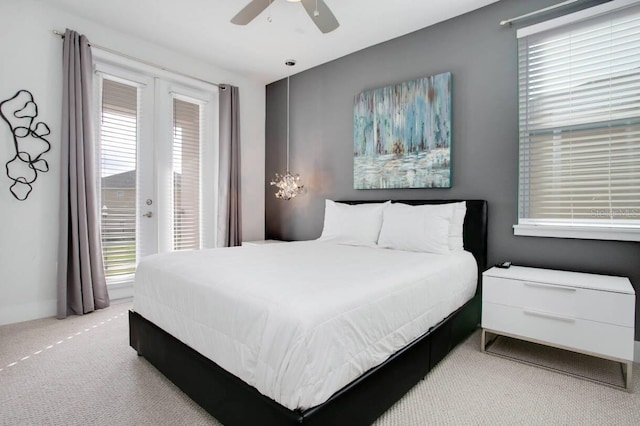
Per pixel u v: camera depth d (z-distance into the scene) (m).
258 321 1.23
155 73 3.41
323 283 1.45
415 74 3.10
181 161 3.72
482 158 2.73
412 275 1.76
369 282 1.52
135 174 3.34
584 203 2.29
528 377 1.88
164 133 3.56
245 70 4.07
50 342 2.28
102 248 3.11
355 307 1.31
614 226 2.17
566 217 2.36
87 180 2.88
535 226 2.41
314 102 3.97
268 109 4.53
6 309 2.60
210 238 4.00
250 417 1.22
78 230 2.82
